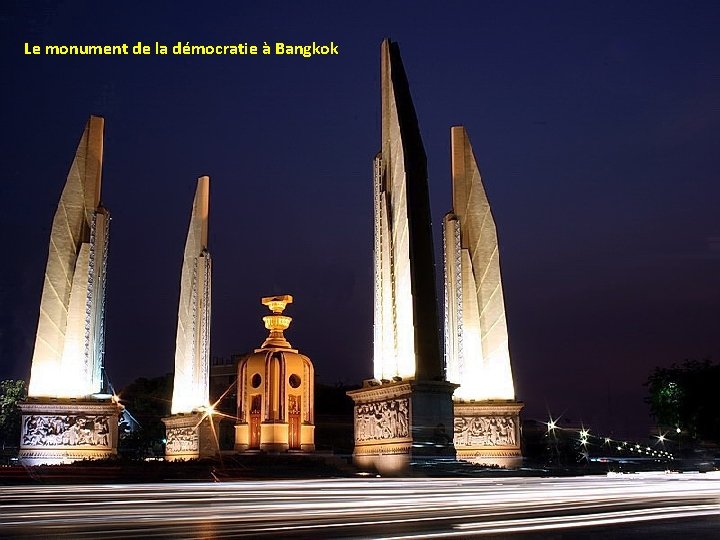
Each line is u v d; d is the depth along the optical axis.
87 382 40.94
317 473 33.97
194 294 44.84
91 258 41.91
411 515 16.91
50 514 16.73
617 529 14.57
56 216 42.25
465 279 41.84
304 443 41.25
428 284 35.53
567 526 14.99
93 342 41.44
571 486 27.92
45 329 41.09
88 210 42.81
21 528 14.38
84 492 23.64
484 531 14.07
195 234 46.12
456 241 41.91
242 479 31.34
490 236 42.22
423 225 36.06
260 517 16.38
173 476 31.78
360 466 36.56
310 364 42.34
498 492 24.25
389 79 39.47
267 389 40.91
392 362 36.91
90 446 39.97
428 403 34.25
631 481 31.62
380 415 36.25
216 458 36.44
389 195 38.81
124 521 15.49
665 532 14.14
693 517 16.88
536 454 56.50
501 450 39.97
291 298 43.53
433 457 33.72
